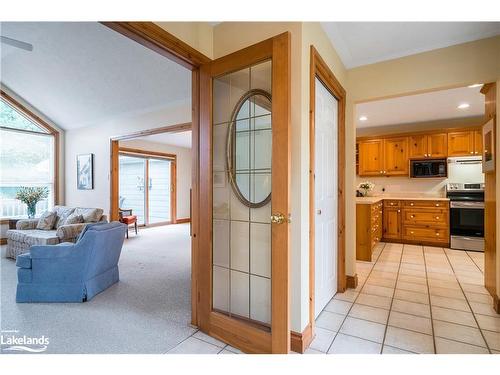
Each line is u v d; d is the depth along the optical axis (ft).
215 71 6.44
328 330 6.82
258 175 6.31
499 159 7.73
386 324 7.11
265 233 6.20
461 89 11.87
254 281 6.37
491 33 7.71
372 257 13.64
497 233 7.79
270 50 5.49
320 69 7.01
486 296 8.85
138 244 17.69
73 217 13.96
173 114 15.56
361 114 15.66
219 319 6.42
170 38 5.84
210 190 6.57
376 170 18.12
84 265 8.69
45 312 7.97
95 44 12.22
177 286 10.07
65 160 20.75
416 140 16.97
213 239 6.86
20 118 18.61
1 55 14.11
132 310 8.08
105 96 15.94
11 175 18.19
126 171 25.90
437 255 13.99
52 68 14.66
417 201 16.29
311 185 6.34
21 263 8.64
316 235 7.42
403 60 8.86
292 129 6.03
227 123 6.70
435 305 8.21
